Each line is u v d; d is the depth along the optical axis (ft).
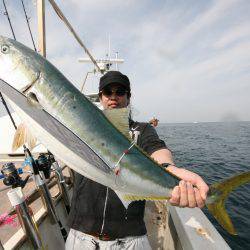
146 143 3.62
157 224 5.86
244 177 3.04
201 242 3.54
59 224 4.16
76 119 2.66
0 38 2.64
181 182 2.80
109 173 2.75
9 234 3.50
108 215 3.34
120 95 3.83
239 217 10.42
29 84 2.57
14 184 3.48
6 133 7.48
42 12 4.61
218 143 45.55
